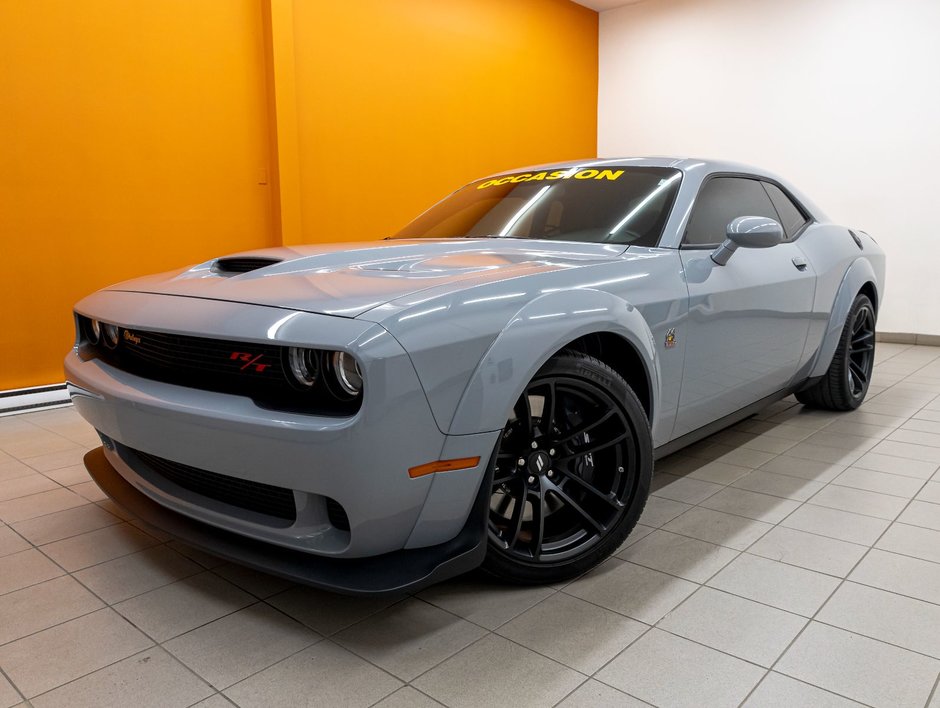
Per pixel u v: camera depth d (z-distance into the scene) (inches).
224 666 57.1
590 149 301.1
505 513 69.4
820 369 122.5
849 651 58.1
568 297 65.9
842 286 122.5
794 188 122.8
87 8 153.7
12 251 148.1
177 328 60.6
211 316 59.8
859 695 52.5
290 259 73.5
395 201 221.0
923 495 92.8
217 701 52.8
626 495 72.6
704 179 96.0
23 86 146.3
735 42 259.6
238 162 183.2
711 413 92.7
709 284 85.1
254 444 55.1
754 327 95.3
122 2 158.9
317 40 194.5
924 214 223.3
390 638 60.7
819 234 120.7
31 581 72.2
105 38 156.9
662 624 62.4
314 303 57.5
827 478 99.5
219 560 76.6
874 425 126.8
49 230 152.7
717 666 56.2
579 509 69.3
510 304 61.4
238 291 64.2
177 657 58.5
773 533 81.4
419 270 69.8
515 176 108.3
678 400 83.0
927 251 223.3
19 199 147.9
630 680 54.5
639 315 72.6
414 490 55.7
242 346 58.4
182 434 59.6
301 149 193.8
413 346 53.4
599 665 56.5
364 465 52.6
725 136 266.4
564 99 282.4
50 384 155.6
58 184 153.0
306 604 66.9
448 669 56.2
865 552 76.3
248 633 62.0
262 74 185.5
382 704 52.1
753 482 98.1
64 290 156.2
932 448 113.0
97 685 54.9
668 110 281.4
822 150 243.0
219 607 66.6
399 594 55.6
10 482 102.5
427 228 102.5
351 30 202.7
